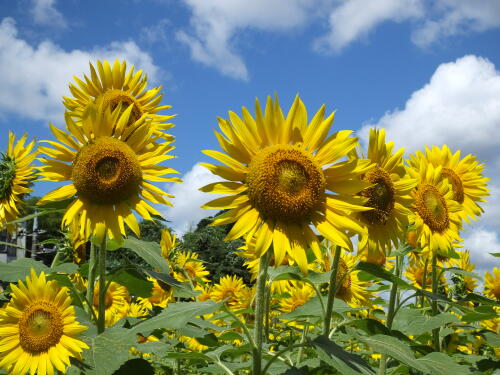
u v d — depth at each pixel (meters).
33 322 0.97
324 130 0.83
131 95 1.49
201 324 1.06
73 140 1.08
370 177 0.95
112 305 1.63
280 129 0.83
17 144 1.50
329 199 0.82
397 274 1.20
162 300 1.77
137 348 0.88
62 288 1.01
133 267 1.01
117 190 1.04
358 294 1.47
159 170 1.10
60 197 1.05
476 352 1.76
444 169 1.47
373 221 0.95
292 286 1.62
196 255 1.99
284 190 0.79
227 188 0.80
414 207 1.22
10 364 0.96
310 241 0.79
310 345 0.72
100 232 1.01
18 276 1.03
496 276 1.83
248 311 1.21
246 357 1.40
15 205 1.49
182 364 1.55
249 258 1.48
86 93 1.46
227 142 0.81
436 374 0.73
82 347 0.88
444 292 1.77
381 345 0.77
